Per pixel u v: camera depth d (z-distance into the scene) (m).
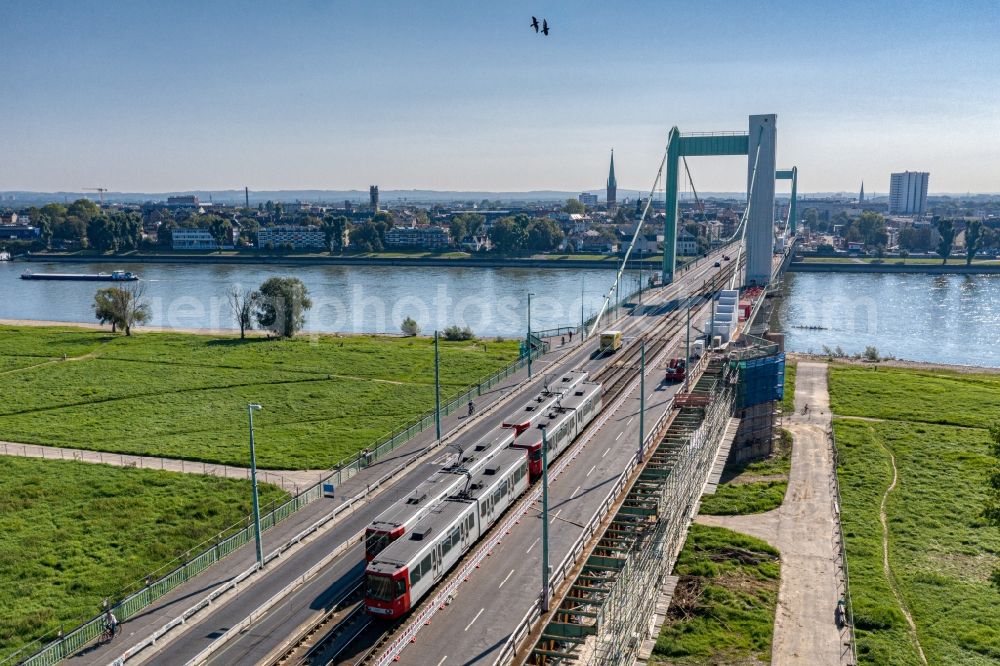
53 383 145.88
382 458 91.50
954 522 93.25
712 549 86.38
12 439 114.12
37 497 92.81
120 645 55.88
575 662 53.22
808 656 66.19
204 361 164.12
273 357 168.12
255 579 64.06
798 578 80.19
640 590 60.12
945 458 114.75
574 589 58.94
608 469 80.94
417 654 49.72
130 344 183.12
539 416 86.44
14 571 75.31
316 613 58.00
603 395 111.00
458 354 170.88
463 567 59.94
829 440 124.88
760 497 102.62
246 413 126.81
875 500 100.31
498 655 49.22
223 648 54.09
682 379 117.00
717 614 72.50
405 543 56.91
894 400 145.25
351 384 145.12
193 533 82.50
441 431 100.00
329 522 74.75
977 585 78.31
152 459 105.75
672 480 72.75
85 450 109.50
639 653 63.03
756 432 120.12
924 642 68.44
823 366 172.75
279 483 95.25
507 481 70.06
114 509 89.06
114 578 73.50
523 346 149.12
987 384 157.62
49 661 54.31
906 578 80.00
